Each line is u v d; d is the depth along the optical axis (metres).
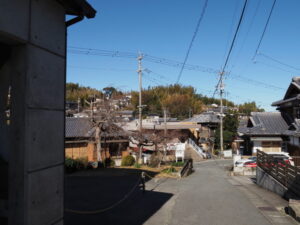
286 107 24.98
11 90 3.56
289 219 7.12
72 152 22.44
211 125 44.91
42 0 3.86
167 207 8.67
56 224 4.04
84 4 4.47
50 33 4.03
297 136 19.12
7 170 4.04
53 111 4.04
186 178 17.56
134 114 51.56
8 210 3.48
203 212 7.99
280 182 10.59
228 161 33.09
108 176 16.50
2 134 4.12
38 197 3.65
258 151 14.04
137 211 8.19
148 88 81.19
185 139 37.75
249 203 9.07
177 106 70.69
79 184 13.48
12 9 3.30
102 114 21.05
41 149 3.74
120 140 24.48
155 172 19.00
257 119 26.75
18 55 3.57
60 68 4.26
